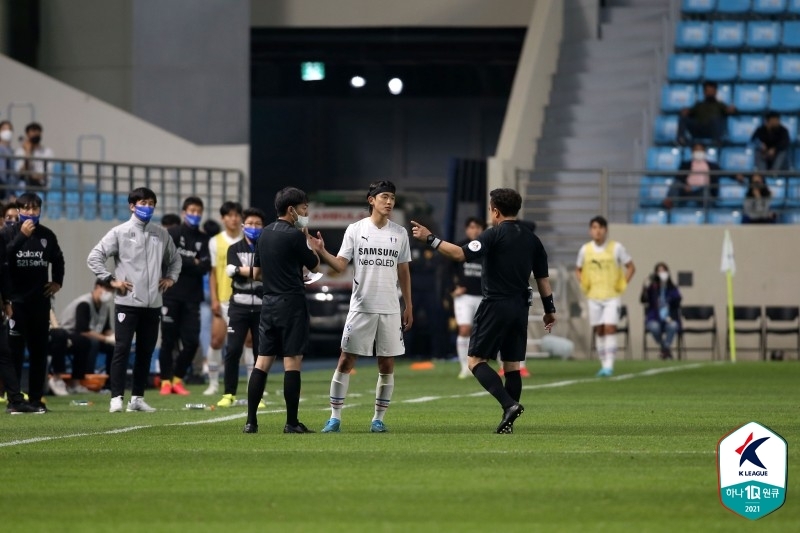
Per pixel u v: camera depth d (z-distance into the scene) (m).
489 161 106.50
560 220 112.25
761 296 103.94
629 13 123.00
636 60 118.81
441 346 104.00
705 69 115.44
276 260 39.94
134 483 29.47
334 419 41.12
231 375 54.06
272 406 53.56
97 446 36.88
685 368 86.38
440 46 131.25
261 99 159.88
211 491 28.23
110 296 67.81
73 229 89.69
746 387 66.88
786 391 63.66
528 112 114.25
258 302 53.81
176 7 115.75
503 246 40.44
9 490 28.55
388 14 123.62
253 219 53.81
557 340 101.69
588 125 115.38
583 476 30.23
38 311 50.69
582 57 119.81
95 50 116.75
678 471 31.11
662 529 23.58
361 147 159.62
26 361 70.44
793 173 104.38
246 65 115.31
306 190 159.75
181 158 108.38
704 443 37.53
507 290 40.53
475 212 107.38
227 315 59.47
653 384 69.56
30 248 50.28
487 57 132.75
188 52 115.69
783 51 118.75
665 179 108.56
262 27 124.62
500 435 39.88
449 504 26.33
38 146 97.31
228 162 108.00
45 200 94.38
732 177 109.62
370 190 40.41
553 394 61.38
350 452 35.06
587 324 105.88
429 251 115.50
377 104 159.25
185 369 62.62
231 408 52.56
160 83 115.88
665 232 103.69
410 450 35.47
